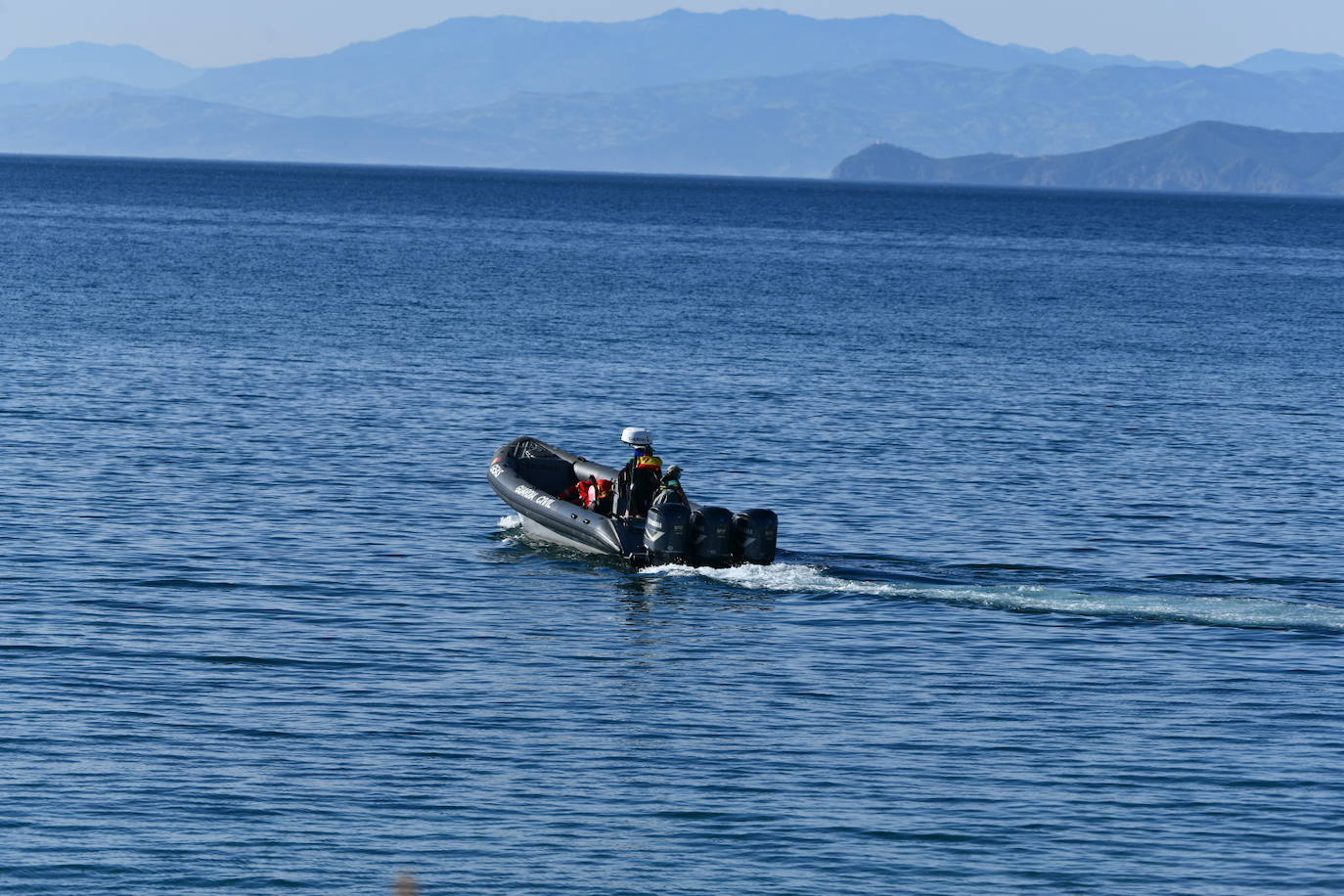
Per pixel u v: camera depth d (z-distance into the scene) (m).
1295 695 51.88
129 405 104.88
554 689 51.12
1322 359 158.50
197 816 40.22
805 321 180.25
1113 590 65.12
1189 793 43.34
